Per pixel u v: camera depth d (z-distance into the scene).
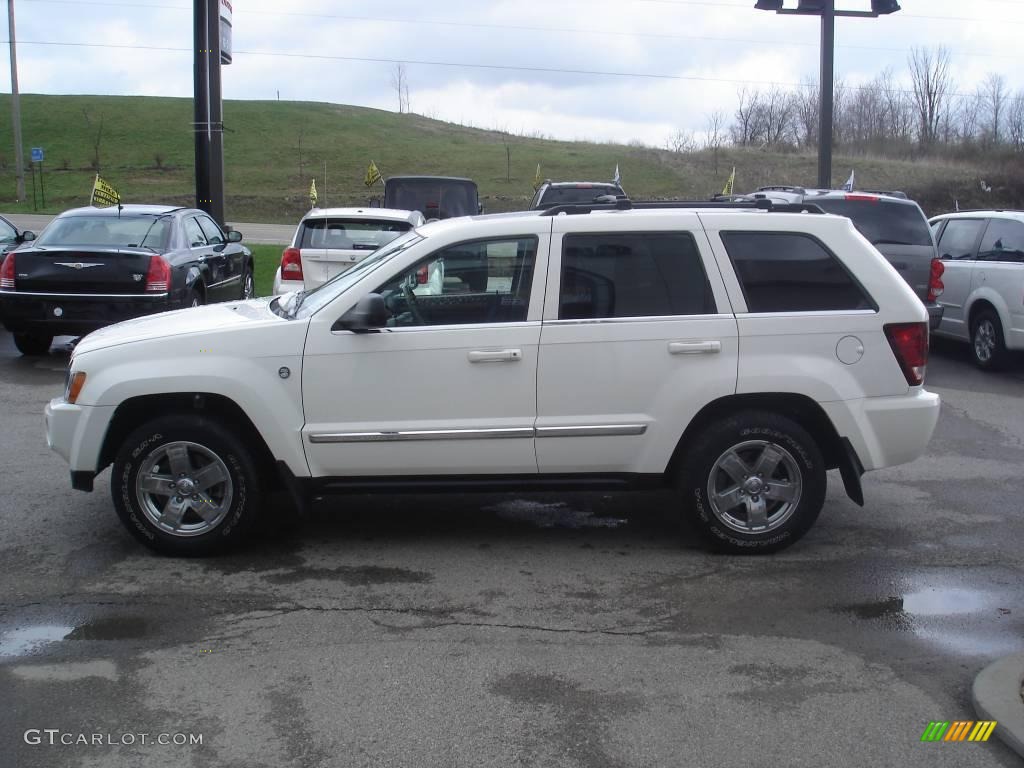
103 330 5.95
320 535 5.99
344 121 73.31
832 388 5.46
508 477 5.54
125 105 70.94
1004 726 3.69
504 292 5.45
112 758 3.54
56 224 11.39
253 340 5.39
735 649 4.47
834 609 4.94
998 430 8.91
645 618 4.80
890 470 7.58
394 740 3.67
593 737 3.70
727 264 5.48
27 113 66.56
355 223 12.08
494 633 4.61
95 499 6.58
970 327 12.16
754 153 57.22
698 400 5.43
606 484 5.58
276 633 4.59
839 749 3.63
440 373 5.38
